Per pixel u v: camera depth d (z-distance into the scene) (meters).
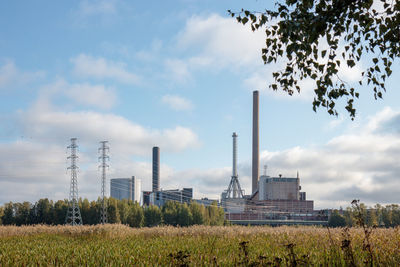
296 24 9.45
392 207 110.00
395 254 11.44
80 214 115.00
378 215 97.94
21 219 123.88
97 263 12.88
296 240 17.92
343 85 10.56
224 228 26.73
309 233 21.80
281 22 9.62
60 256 14.80
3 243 22.81
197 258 11.93
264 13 9.95
